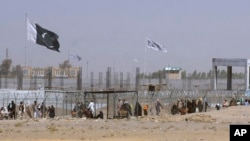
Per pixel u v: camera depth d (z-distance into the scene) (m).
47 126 67.50
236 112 89.19
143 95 133.12
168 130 64.00
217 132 61.78
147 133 60.28
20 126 67.56
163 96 134.88
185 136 57.38
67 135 57.72
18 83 176.75
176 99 133.62
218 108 118.50
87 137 56.00
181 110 106.06
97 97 126.81
